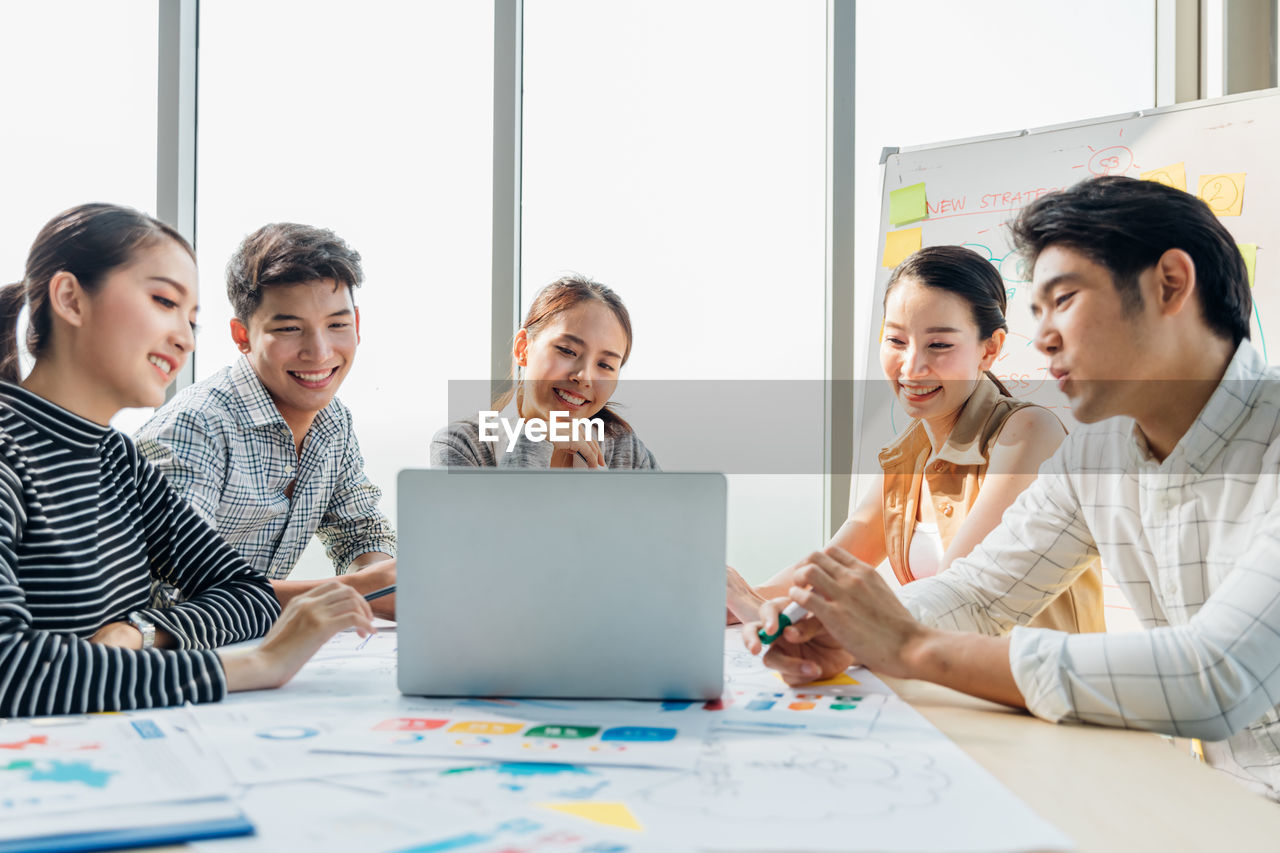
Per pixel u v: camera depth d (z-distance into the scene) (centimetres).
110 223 103
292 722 72
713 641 79
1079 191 104
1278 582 78
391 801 54
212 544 117
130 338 102
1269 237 173
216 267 239
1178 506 101
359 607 90
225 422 157
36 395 97
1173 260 98
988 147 204
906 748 66
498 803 54
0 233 231
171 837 48
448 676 80
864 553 200
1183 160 183
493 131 234
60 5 233
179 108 234
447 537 80
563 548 80
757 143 238
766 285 238
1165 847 50
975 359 190
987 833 49
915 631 85
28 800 52
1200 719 74
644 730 70
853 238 233
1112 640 78
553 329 179
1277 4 213
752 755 64
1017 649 79
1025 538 114
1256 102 177
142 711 76
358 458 184
